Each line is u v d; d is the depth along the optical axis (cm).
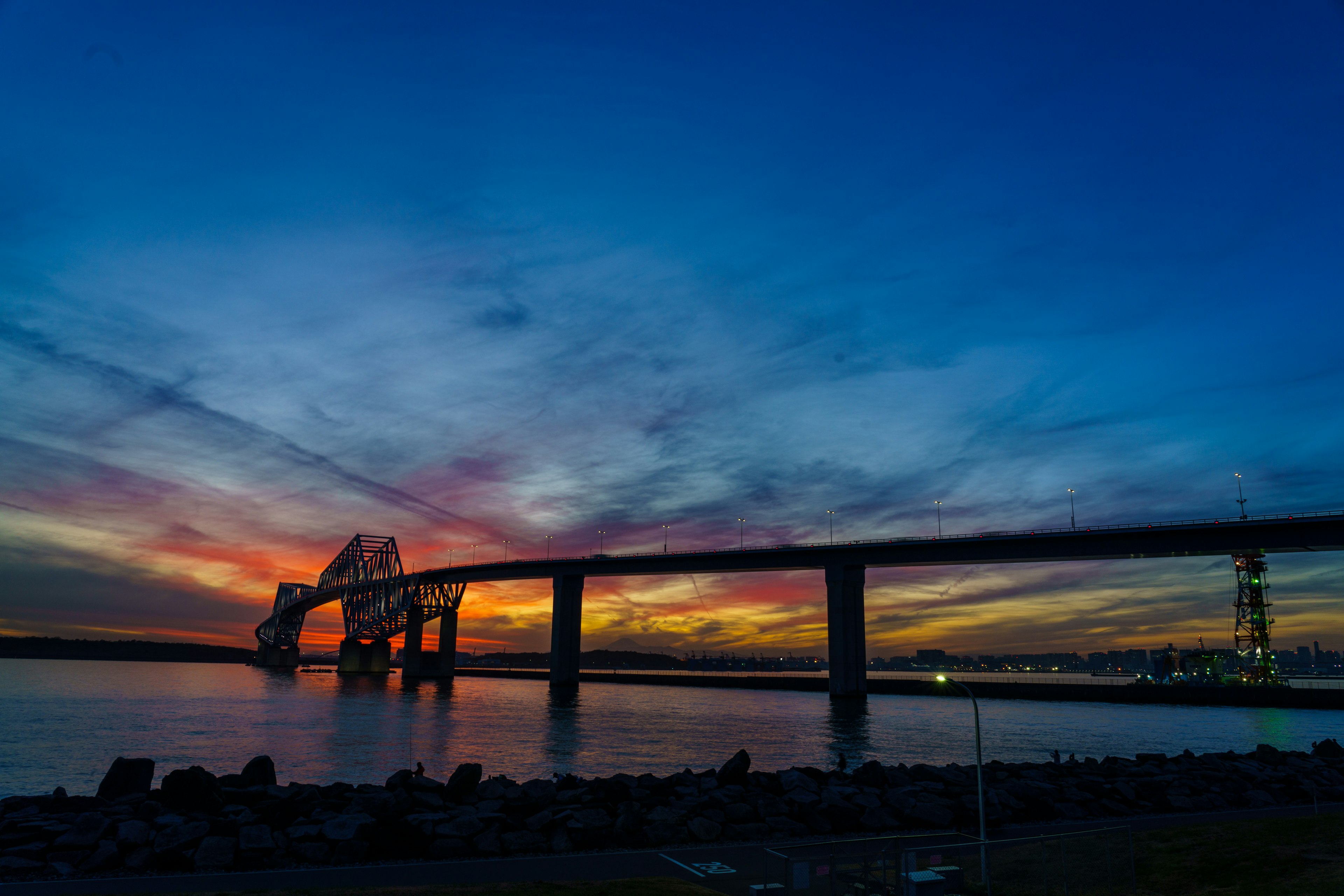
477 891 2306
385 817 3158
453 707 13775
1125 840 2773
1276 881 2339
